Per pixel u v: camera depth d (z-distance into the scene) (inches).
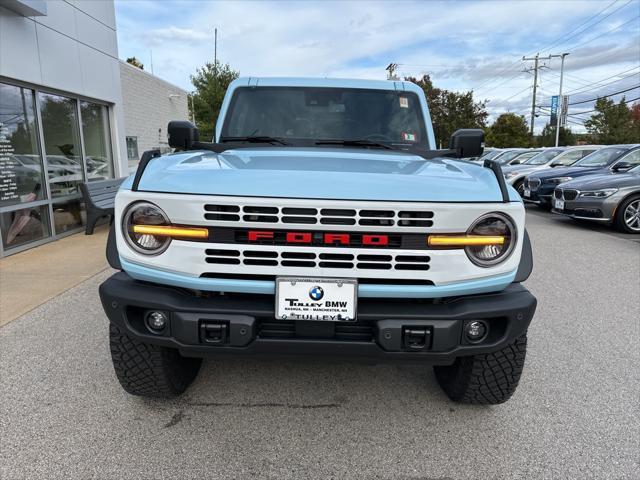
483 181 85.9
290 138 131.2
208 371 122.2
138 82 624.7
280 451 90.8
